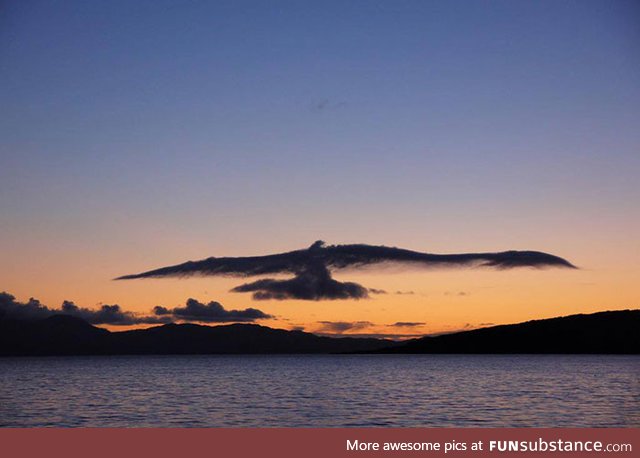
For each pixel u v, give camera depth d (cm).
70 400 6919
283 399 7031
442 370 15588
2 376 13112
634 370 14425
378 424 4794
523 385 9100
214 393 7956
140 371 16450
